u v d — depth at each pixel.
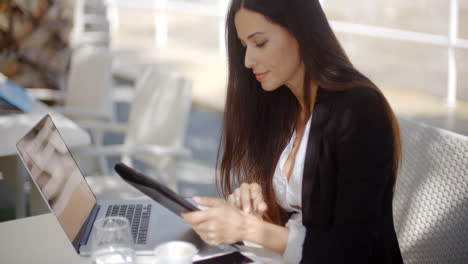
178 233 1.41
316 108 1.41
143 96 2.64
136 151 2.34
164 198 1.31
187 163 3.91
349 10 13.17
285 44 1.39
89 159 2.87
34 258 1.30
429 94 5.62
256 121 1.65
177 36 9.62
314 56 1.38
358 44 9.12
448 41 5.08
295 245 1.30
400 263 1.44
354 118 1.34
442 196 1.53
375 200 1.34
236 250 1.33
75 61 3.24
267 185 1.60
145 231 1.42
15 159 2.31
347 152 1.35
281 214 1.60
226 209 1.32
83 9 5.52
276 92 1.61
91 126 2.78
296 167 1.50
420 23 12.11
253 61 1.42
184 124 2.42
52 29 3.69
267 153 1.63
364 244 1.32
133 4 8.60
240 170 1.71
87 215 1.50
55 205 1.35
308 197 1.44
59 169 1.49
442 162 1.53
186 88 2.42
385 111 1.35
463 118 4.70
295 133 1.61
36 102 2.76
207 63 7.18
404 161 1.62
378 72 7.09
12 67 3.67
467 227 1.47
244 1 1.38
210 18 11.66
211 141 4.43
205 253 1.32
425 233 1.56
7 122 2.38
